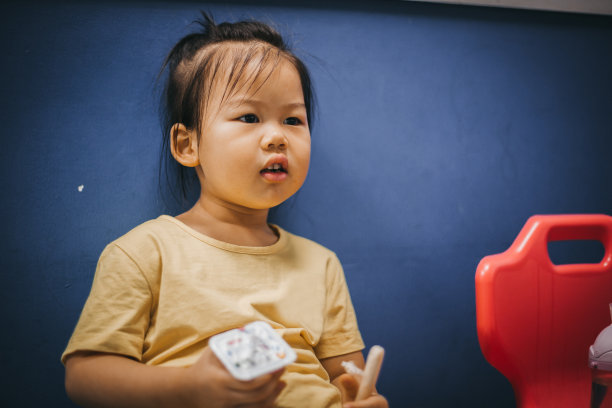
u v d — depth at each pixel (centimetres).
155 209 81
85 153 78
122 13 80
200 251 66
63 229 76
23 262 74
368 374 60
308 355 67
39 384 74
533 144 103
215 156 66
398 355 92
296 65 73
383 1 93
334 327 75
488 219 99
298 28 88
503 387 99
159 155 81
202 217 72
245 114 65
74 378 55
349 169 91
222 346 44
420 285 95
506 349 70
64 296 76
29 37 76
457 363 96
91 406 54
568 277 75
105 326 57
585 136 106
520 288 72
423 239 95
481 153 99
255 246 72
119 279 61
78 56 78
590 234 78
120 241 64
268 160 65
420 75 96
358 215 91
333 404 62
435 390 94
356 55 92
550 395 72
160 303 62
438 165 96
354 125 91
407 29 95
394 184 94
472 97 99
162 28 82
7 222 74
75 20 78
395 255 93
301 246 79
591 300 76
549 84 104
